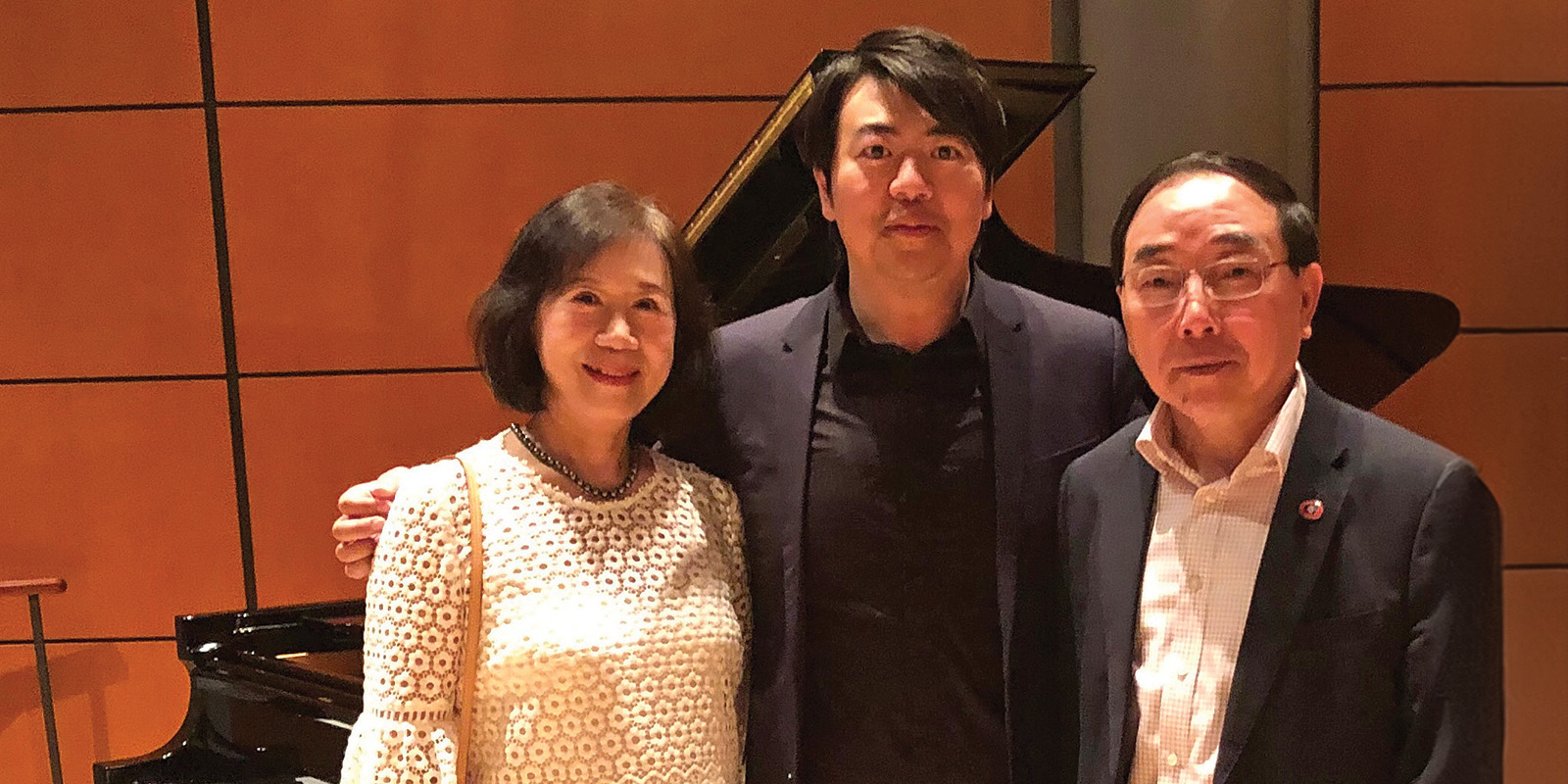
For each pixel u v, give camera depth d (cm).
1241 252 120
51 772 315
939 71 148
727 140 312
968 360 160
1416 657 111
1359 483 119
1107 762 129
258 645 218
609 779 136
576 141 312
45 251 314
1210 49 279
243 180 311
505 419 320
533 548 140
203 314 315
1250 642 120
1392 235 262
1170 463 132
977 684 154
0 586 300
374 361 317
